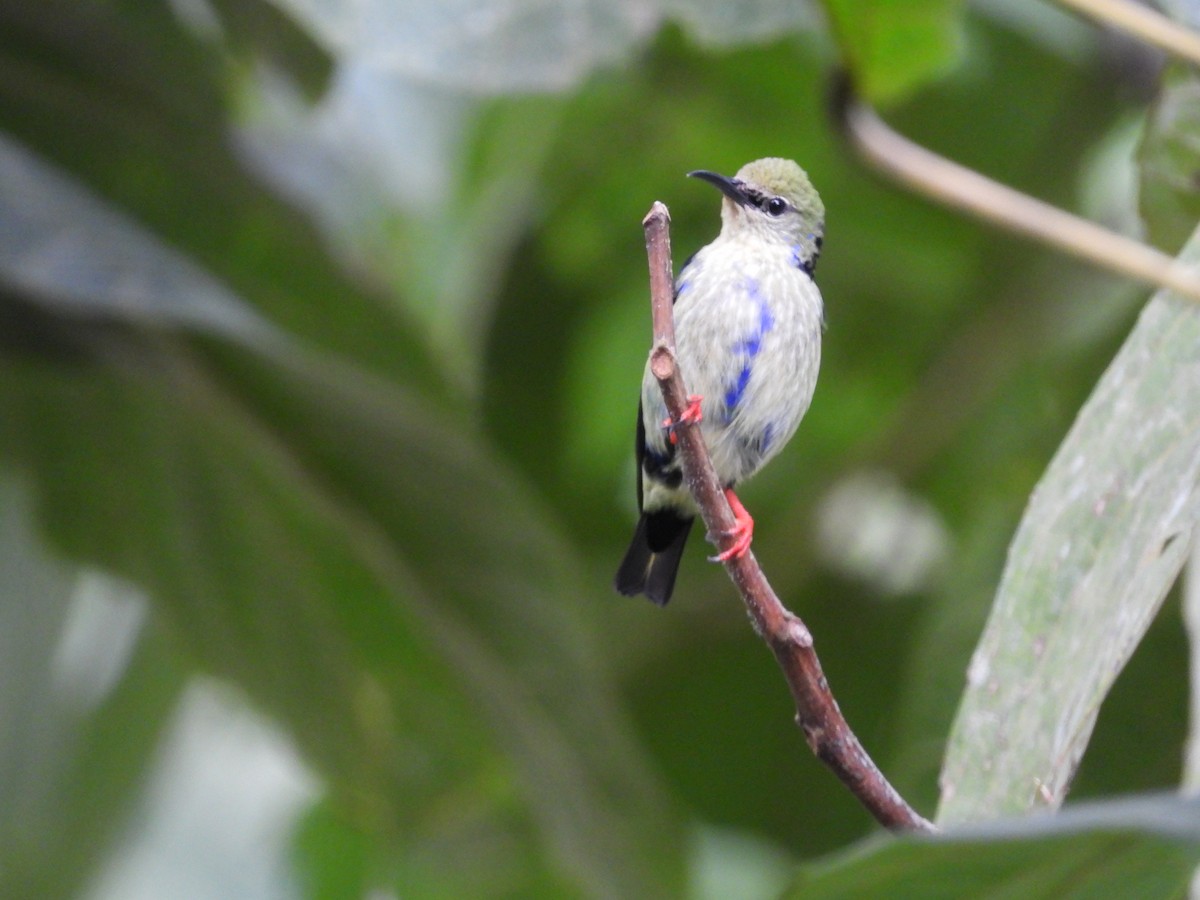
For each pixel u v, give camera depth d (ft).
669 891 34.81
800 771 45.62
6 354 31.58
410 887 38.78
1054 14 43.29
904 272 47.50
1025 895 13.55
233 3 31.78
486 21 28.50
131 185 31.65
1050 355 42.86
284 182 33.09
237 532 34.40
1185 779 17.38
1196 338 18.62
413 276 45.09
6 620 34.78
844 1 19.33
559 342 47.93
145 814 37.04
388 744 36.78
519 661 34.42
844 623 45.37
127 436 33.30
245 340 29.19
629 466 48.29
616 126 46.29
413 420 33.19
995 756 18.26
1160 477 18.01
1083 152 44.65
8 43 31.63
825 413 48.88
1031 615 18.65
